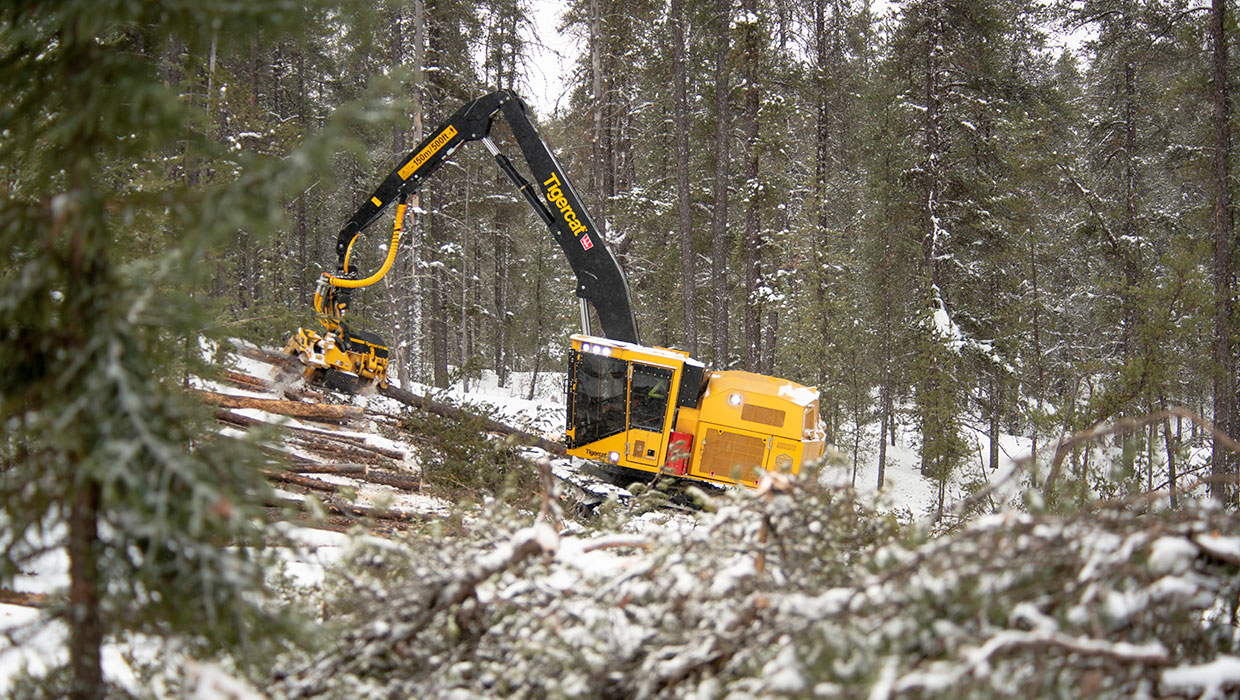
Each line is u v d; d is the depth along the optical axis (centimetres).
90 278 204
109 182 394
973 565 193
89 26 201
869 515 340
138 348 198
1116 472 515
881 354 2261
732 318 2758
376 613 253
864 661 166
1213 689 176
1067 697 167
